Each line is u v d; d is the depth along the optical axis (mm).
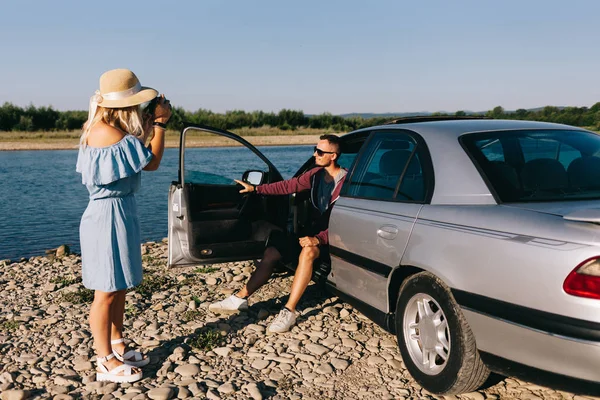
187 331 4605
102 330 3662
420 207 3494
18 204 15391
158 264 6980
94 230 3508
